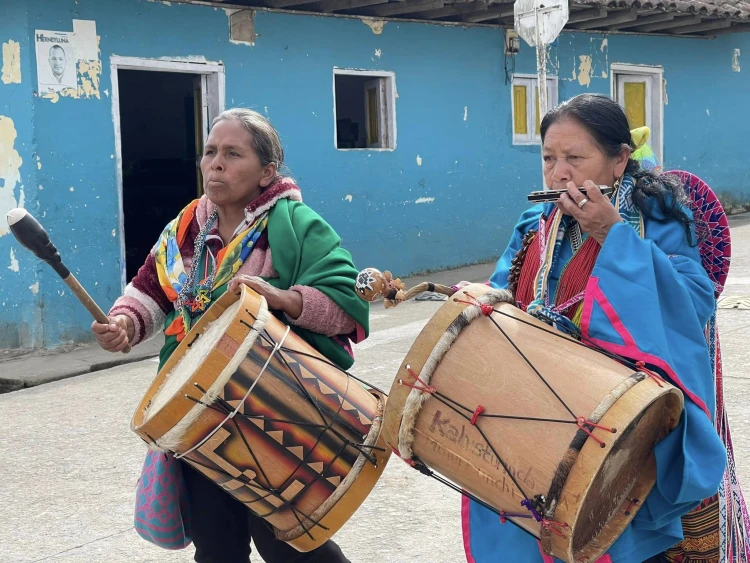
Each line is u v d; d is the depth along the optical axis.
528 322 1.87
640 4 10.90
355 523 3.54
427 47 10.43
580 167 1.95
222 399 2.01
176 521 2.38
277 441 2.08
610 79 12.75
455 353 1.87
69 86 7.55
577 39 12.21
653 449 1.86
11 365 6.95
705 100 14.30
